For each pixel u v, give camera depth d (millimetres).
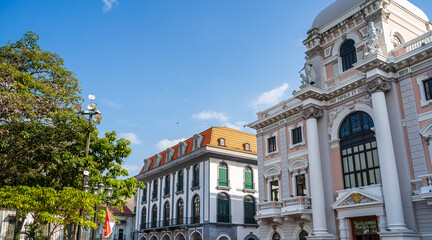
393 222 17266
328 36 23969
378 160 19641
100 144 20688
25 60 18516
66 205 14797
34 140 17094
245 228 34406
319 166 21781
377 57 18766
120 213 48562
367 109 20562
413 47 19359
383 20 20797
